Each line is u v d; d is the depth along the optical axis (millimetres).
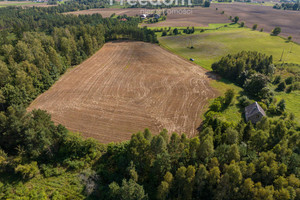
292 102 76062
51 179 44469
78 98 74938
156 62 109188
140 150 42188
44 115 49250
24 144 48906
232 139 44062
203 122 63344
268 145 44781
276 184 33344
